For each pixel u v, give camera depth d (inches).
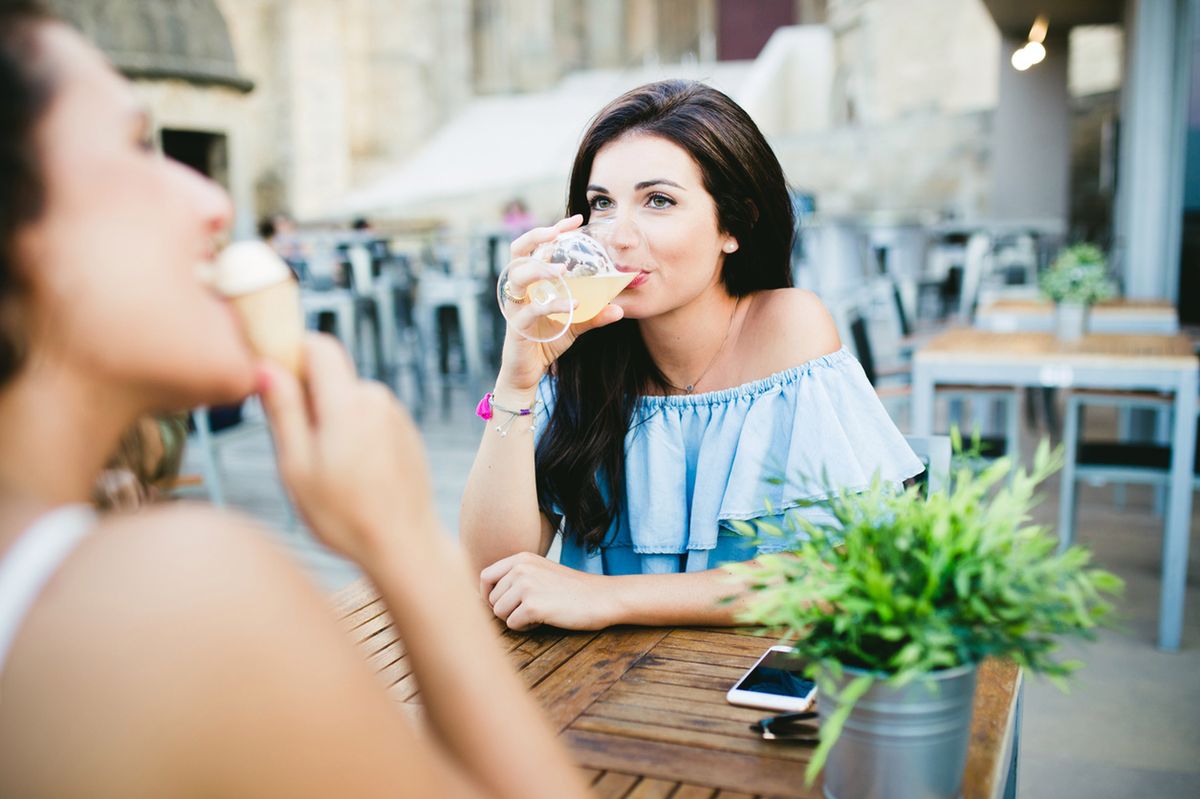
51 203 16.1
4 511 15.9
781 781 32.8
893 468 53.4
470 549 54.9
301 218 705.6
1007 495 29.4
